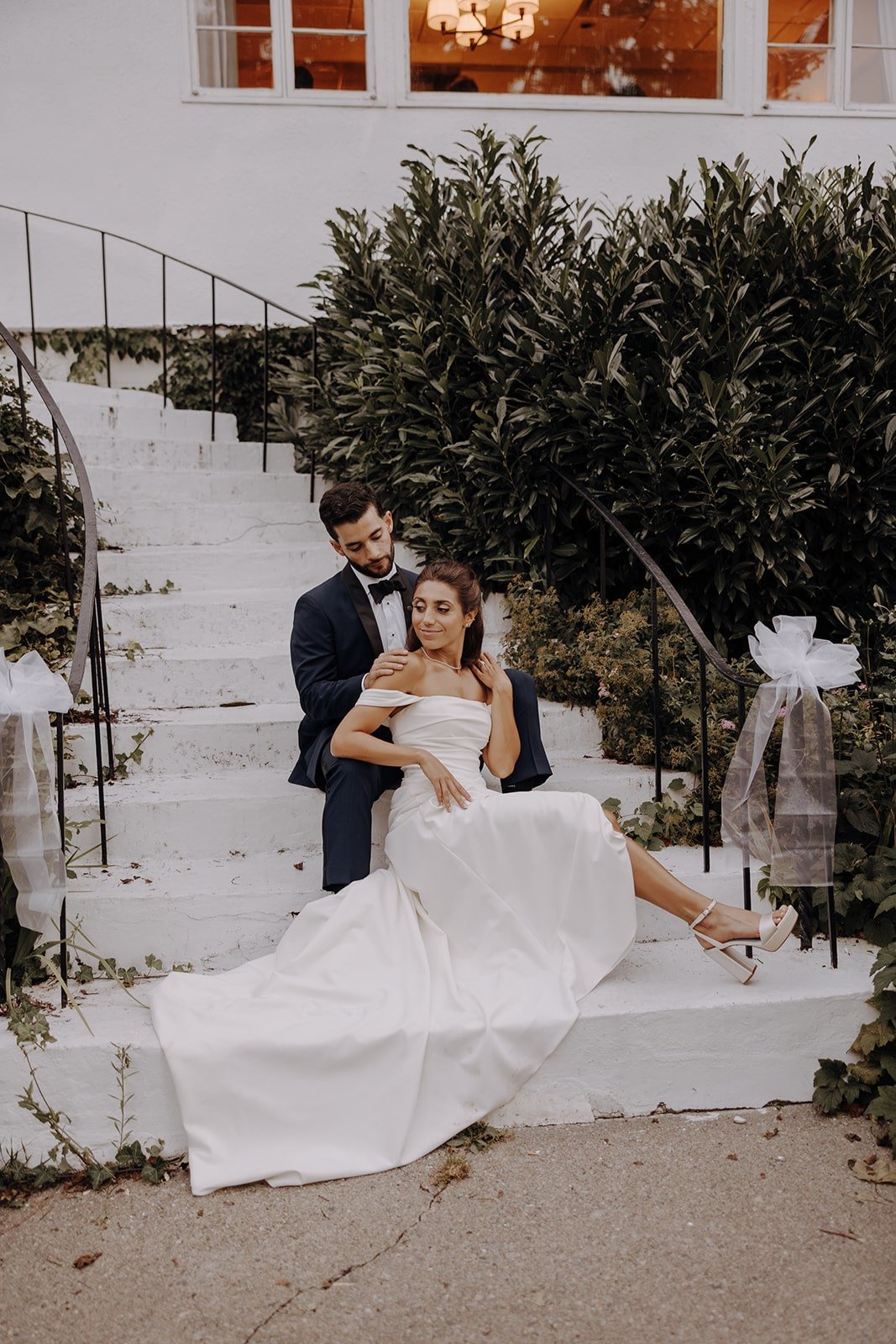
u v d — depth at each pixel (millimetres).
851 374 4562
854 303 4438
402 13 6559
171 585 4746
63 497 4230
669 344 4395
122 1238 2301
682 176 4715
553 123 6699
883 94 7066
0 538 4449
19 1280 2172
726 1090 2807
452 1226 2322
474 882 2891
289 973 2764
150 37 6434
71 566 4574
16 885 2680
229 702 4133
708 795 3502
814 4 6941
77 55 6398
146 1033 2627
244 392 6637
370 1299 2105
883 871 3141
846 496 4504
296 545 5062
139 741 3705
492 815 2906
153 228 6527
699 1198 2402
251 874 3301
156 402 6215
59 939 3045
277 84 6562
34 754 2660
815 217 4555
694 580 4680
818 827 2910
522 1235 2287
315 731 3371
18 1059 2555
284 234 6605
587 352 4582
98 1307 2094
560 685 4195
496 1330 2023
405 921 2895
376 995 2693
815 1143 2617
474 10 6754
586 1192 2432
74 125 6430
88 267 6512
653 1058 2770
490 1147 2615
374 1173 2506
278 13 6508
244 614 4469
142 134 6480
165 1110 2588
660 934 3273
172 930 3127
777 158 6875
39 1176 2498
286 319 6641
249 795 3467
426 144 6648
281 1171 2463
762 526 4352
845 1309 2053
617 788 3723
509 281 4871
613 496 4566
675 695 3852
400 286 4871
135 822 3410
